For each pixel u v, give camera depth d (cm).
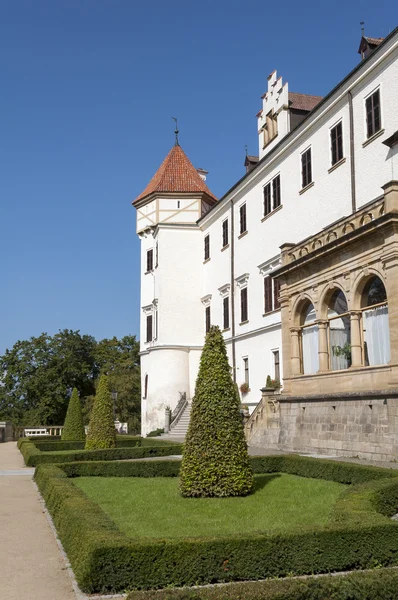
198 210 5025
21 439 4169
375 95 2708
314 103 3928
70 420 4256
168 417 4388
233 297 4266
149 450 2722
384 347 2038
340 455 2172
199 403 1498
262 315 3822
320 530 853
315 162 3209
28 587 812
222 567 816
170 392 4709
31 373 7888
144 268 5272
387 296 1978
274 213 3681
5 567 914
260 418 2934
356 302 2161
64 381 7944
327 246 2289
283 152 3556
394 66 2581
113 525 914
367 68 2744
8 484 1964
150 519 1177
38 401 7956
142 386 5141
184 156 5328
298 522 1116
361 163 2789
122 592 784
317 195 3181
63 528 1047
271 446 2773
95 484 1786
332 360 2347
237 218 4266
